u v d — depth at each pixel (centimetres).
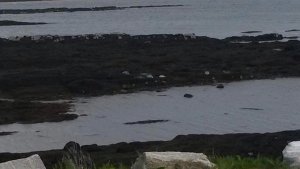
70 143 1748
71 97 3269
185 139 1956
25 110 2889
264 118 2705
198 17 10669
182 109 2947
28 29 8675
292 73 3850
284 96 3225
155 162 788
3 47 5066
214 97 3231
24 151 2212
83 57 4459
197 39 5425
